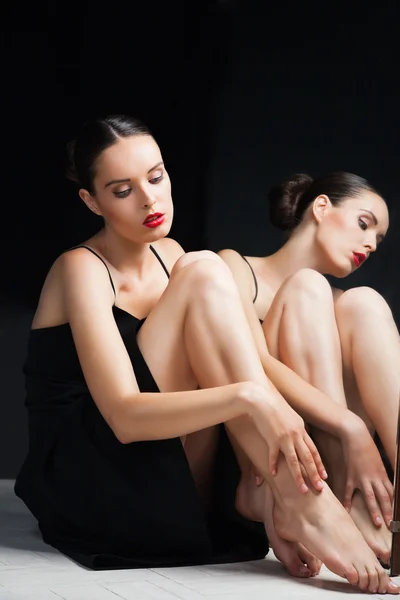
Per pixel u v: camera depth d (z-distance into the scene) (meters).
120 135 3.19
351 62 6.32
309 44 6.31
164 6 6.16
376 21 6.33
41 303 3.30
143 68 6.14
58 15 6.03
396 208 6.32
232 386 2.82
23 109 5.99
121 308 3.23
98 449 3.06
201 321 2.93
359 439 3.12
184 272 3.01
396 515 2.76
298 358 3.28
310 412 3.19
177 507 2.99
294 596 2.62
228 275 3.00
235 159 6.25
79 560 3.01
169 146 6.19
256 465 2.89
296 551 2.88
